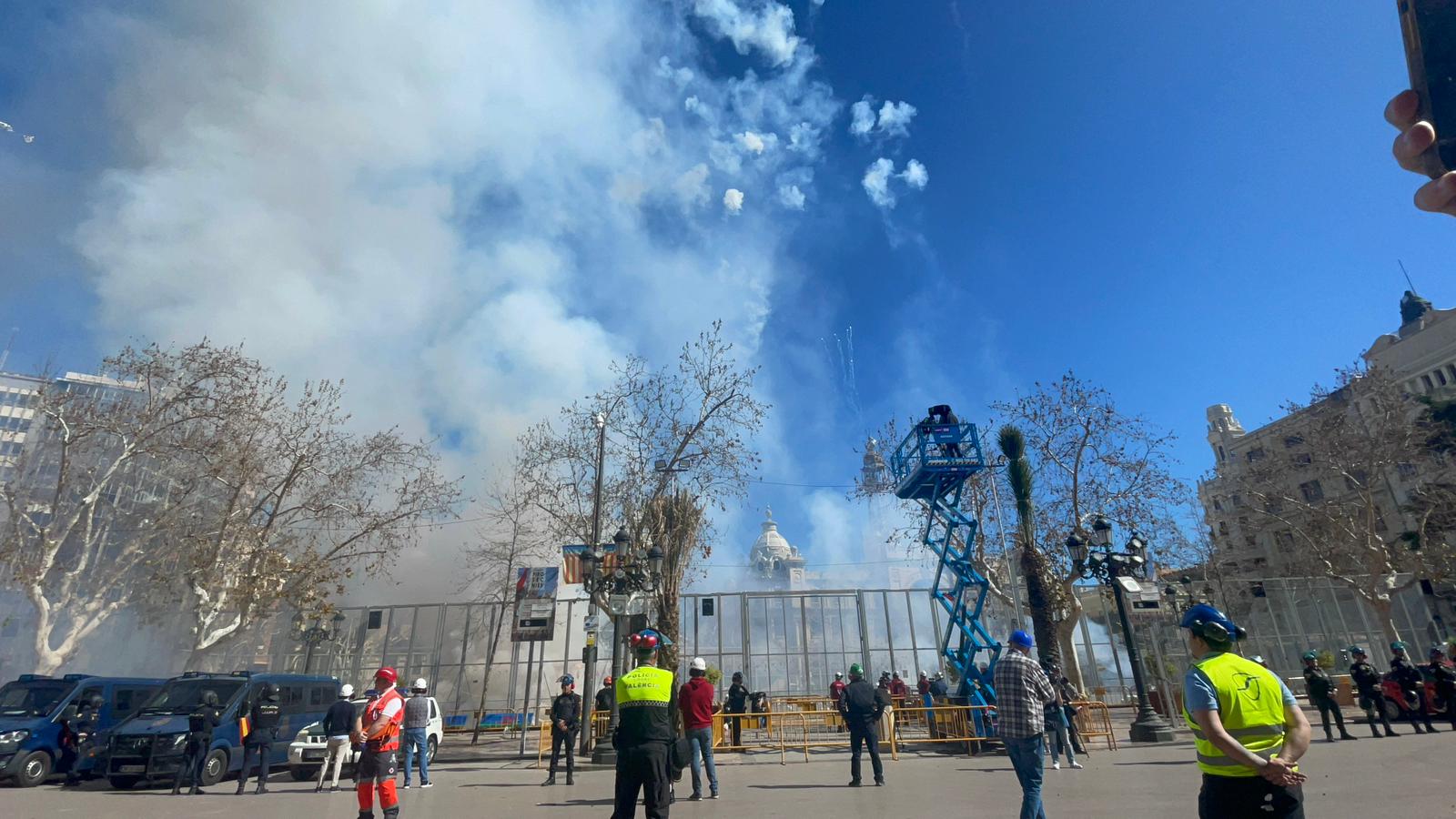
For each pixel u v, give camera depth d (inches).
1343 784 392.5
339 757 563.2
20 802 495.8
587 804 449.1
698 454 1050.7
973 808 374.3
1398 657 700.0
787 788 483.2
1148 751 647.8
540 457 1069.8
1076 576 824.9
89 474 1143.0
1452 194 70.6
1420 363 2185.0
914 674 1237.1
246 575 1102.4
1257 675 146.6
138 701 709.9
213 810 445.4
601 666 1266.0
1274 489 1620.3
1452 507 1440.7
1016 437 936.9
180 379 1138.0
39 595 1026.1
